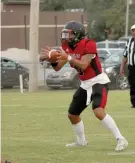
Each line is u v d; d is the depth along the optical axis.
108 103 35.91
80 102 19.50
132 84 33.12
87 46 18.52
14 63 52.84
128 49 33.28
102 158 18.16
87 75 19.05
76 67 18.59
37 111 31.92
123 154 18.80
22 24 117.25
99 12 141.12
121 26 137.12
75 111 19.70
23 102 37.50
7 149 19.89
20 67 52.97
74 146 20.36
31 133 23.70
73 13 121.50
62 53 18.11
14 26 116.94
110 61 50.94
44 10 145.62
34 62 49.59
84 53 18.55
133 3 137.00
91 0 144.12
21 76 48.94
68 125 26.03
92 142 21.19
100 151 19.38
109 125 19.16
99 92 18.97
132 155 18.62
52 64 18.38
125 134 23.08
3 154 18.88
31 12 50.94
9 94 45.31
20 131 24.27
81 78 19.27
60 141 21.61
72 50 18.66
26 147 20.33
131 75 33.12
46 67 53.62
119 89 50.06
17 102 37.56
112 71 49.62
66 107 33.94
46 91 48.94
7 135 23.19
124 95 42.25
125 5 138.00
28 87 51.41
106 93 19.14
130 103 36.00
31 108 33.59
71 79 49.84
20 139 22.14
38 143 21.17
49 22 120.56
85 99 19.36
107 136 22.62
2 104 36.19
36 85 49.50
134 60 32.75
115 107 33.50
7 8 129.00
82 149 19.80
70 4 147.62
